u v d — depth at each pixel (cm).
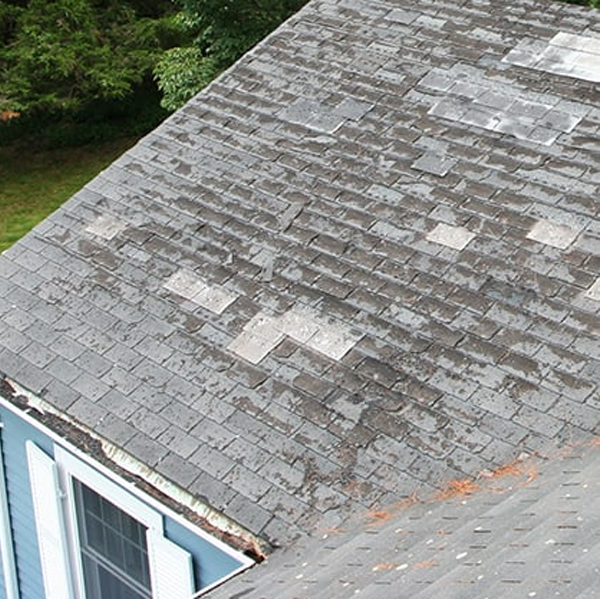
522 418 923
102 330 1159
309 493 927
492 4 1388
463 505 845
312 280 1121
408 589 696
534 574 627
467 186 1154
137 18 2991
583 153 1143
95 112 3052
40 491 1214
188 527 983
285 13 2492
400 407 969
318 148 1273
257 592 818
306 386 1017
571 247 1052
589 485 769
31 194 2755
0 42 2783
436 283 1070
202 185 1287
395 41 1384
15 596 1376
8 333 1198
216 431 1009
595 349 956
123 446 1033
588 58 1262
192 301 1151
